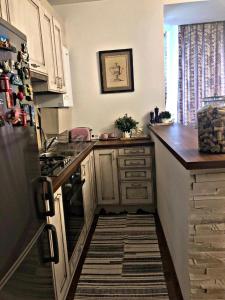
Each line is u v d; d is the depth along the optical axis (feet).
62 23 11.00
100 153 11.14
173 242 6.89
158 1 11.45
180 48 14.85
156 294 6.48
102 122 12.44
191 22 14.34
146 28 11.66
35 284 3.99
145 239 9.09
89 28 11.80
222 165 4.07
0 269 2.97
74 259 7.10
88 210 9.52
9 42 3.67
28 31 6.56
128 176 11.23
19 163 3.72
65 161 7.11
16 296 3.30
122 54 11.86
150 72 11.96
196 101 15.15
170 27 14.93
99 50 11.92
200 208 4.50
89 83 12.20
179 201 5.60
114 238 9.29
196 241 4.62
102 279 7.16
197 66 14.90
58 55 9.62
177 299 6.24
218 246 4.60
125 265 7.70
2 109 3.31
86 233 9.02
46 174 5.91
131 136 12.06
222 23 14.44
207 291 4.78
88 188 9.62
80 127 12.11
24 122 3.92
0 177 3.12
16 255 3.40
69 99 11.41
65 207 6.28
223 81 14.96
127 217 11.07
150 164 11.03
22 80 4.06
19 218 3.60
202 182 4.41
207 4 11.64
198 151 4.80
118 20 11.68
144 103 12.17
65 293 6.06
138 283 6.91
